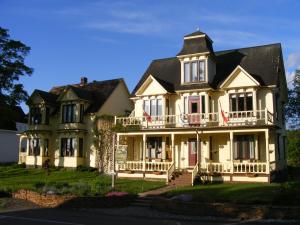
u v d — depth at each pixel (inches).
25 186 991.0
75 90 1665.8
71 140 1663.4
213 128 1184.8
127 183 1152.2
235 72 1224.2
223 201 772.6
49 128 1748.3
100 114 1654.8
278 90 1280.8
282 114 1379.2
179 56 1334.9
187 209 754.2
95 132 1615.4
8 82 1483.8
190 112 1298.0
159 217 725.9
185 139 1320.1
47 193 883.4
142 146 1406.3
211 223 653.3
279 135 1290.6
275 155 1188.5
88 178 1343.5
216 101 1290.6
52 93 1914.4
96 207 835.4
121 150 944.9
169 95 1365.7
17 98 1499.8
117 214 762.2
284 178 1227.2
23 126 2301.9
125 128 1352.1
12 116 1498.5
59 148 1688.0
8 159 2138.3
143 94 1380.4
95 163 1614.2
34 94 1769.2
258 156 1186.0
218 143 1262.3
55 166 1676.9
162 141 1357.0
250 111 1163.9
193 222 665.0
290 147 1782.7
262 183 1067.9
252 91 1203.2
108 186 1016.2
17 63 1488.7
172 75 1437.0
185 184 1130.0
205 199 791.7
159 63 1533.0
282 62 1355.8
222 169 1163.9
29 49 1534.2
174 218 714.2
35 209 815.1
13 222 642.2
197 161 1197.7
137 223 651.5
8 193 954.1
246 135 1211.2
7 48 1480.1
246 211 698.8
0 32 1470.2
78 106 1656.0
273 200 722.2
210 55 1309.1
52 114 1760.6
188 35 1350.9
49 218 692.7
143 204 862.5
